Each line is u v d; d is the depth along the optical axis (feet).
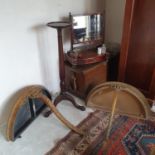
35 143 5.21
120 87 5.66
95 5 7.51
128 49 6.12
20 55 5.63
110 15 7.82
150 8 5.22
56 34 6.50
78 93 6.87
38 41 6.01
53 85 7.25
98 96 6.19
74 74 6.55
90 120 5.98
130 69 6.40
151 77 6.06
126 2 5.47
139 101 5.67
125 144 5.05
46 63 6.59
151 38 5.54
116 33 7.95
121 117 6.01
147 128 5.56
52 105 5.62
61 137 5.37
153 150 4.85
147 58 5.88
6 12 4.89
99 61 6.62
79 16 6.25
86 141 5.20
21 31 5.41
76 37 6.51
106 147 4.98
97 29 6.85
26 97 5.43
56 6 6.12
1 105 5.64
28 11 5.38
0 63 5.20
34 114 6.04
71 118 6.09
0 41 5.01
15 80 5.76
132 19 5.63
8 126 5.12
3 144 5.20
